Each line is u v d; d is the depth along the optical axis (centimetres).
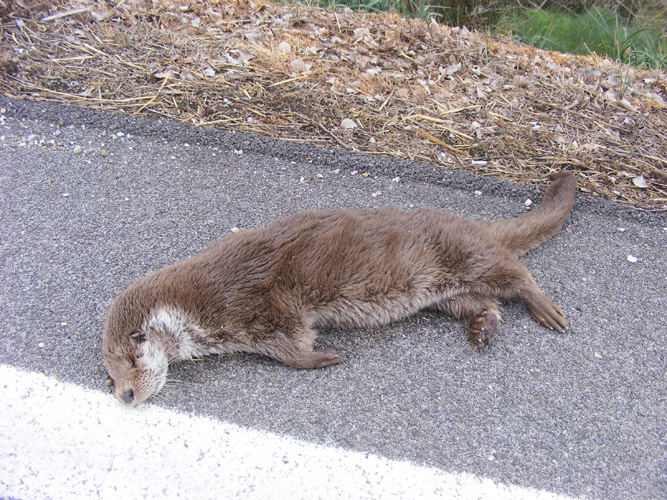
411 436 89
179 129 143
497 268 107
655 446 89
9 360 96
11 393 92
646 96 169
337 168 137
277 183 133
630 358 100
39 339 99
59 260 113
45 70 156
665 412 93
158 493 82
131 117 145
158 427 89
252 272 100
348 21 191
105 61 161
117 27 173
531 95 163
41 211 122
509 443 88
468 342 103
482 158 142
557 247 120
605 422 91
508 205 131
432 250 107
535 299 106
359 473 84
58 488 82
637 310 108
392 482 83
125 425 89
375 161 138
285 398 94
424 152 142
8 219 120
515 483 84
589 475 85
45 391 92
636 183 135
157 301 98
